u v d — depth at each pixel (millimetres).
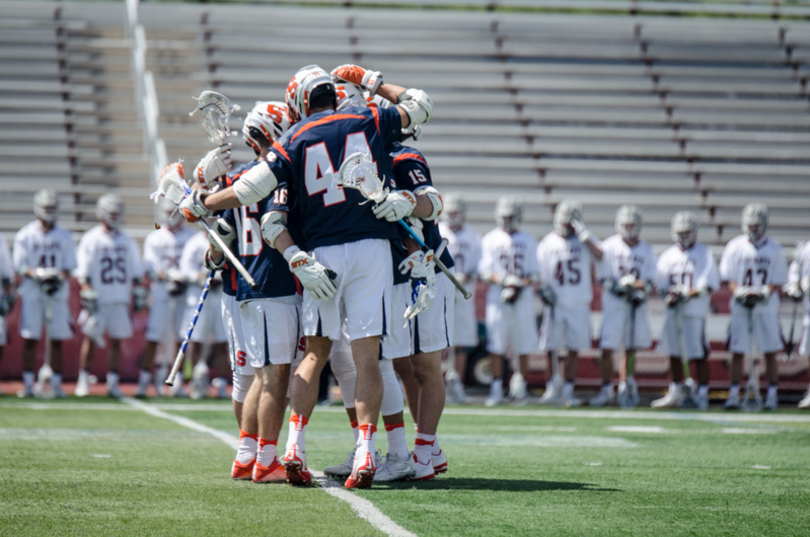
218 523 9672
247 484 12445
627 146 50938
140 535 9078
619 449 18516
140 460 14984
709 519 10602
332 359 13977
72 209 47781
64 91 51875
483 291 38375
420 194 13141
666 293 34312
